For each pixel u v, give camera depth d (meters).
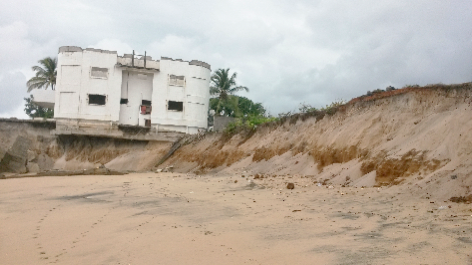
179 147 42.06
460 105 12.98
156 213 9.73
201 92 47.78
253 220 8.46
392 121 15.17
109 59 44.81
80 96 44.22
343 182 13.70
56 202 12.21
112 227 8.14
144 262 5.60
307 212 9.02
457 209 7.76
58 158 46.25
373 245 5.85
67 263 5.70
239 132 33.44
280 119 27.91
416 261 4.93
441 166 10.69
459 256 4.98
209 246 6.34
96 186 17.08
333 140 17.78
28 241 7.09
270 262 5.35
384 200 9.64
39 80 56.59
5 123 47.31
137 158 43.84
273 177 17.67
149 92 47.31
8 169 35.03
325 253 5.59
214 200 11.75
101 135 44.12
